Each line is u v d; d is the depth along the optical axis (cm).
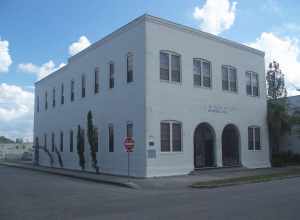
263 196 1369
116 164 2564
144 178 2211
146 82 2298
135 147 2347
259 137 3098
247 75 3050
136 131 2358
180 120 2452
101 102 2822
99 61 2889
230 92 2856
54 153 3812
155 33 2381
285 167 3047
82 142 3003
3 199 1455
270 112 3183
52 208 1211
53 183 2106
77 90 3281
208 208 1107
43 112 4209
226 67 2866
